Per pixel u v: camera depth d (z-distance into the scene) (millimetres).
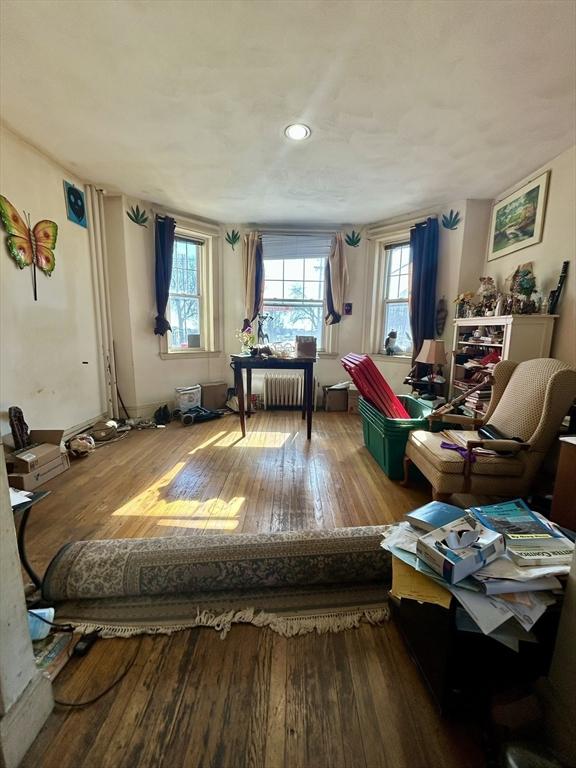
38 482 2293
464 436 2215
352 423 3943
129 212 3564
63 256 2928
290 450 3062
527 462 1857
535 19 1435
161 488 2301
